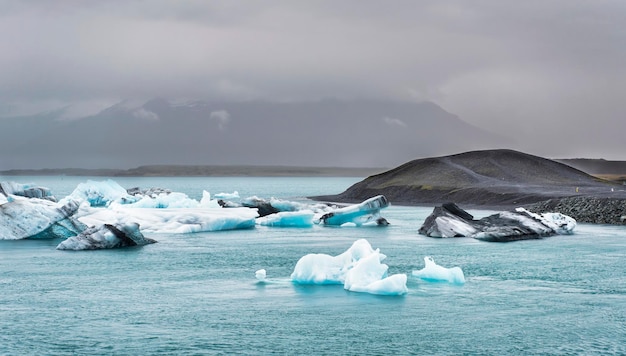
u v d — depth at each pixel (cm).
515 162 16338
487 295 3425
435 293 3459
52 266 4272
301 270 3722
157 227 6531
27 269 4159
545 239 6044
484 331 2766
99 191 10181
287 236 6297
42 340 2633
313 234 6519
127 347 2547
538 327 2828
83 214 6138
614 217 7969
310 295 3400
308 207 8669
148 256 4766
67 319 2941
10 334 2712
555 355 2480
